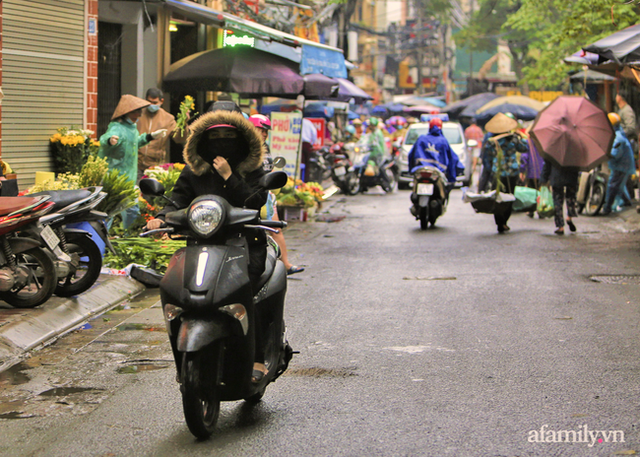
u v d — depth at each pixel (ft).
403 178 80.59
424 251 37.35
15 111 34.22
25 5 34.53
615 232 43.57
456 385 16.88
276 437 13.99
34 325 20.98
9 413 15.37
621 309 24.20
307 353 19.60
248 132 14.64
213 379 13.74
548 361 18.63
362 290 27.76
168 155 50.01
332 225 48.96
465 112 132.46
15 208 21.29
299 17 72.43
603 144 42.14
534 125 42.80
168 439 13.94
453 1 189.16
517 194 49.29
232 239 14.14
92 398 16.26
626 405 15.39
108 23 45.42
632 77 43.57
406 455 13.05
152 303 25.64
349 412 15.28
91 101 38.34
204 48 56.29
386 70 240.32
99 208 28.58
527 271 31.40
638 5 49.01
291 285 28.76
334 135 90.58
